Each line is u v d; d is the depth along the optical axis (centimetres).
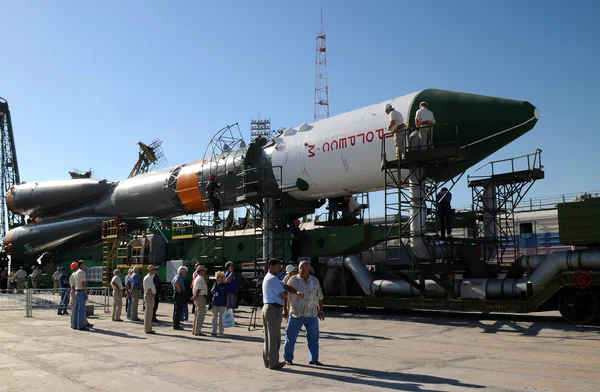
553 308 1306
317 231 1788
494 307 1323
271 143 1939
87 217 3117
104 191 3120
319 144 1723
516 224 2659
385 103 1605
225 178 2108
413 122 1450
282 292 766
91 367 782
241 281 2061
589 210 1228
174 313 1336
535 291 1284
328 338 1094
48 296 2200
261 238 1988
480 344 984
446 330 1202
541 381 648
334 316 1589
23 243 3403
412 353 887
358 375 702
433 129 1438
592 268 1209
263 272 1889
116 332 1277
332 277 1786
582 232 1234
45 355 904
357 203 1852
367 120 1605
